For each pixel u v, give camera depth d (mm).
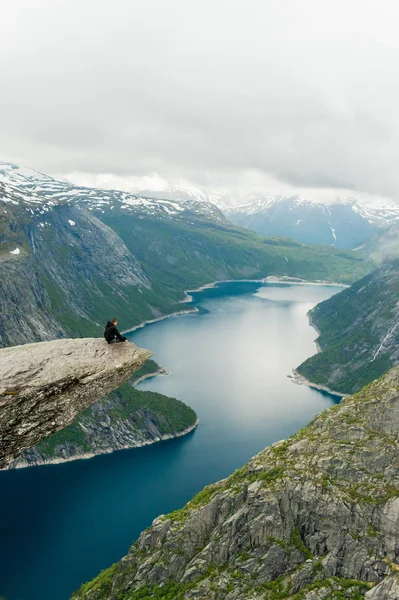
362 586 69750
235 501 86000
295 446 91938
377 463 81750
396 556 71250
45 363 24969
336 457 85000
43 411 23828
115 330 28000
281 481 84000
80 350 26703
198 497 94688
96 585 90125
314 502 79188
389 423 87375
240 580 74938
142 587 82250
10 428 22922
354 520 75750
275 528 78562
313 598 69062
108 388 26062
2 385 23391
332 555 74188
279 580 73750
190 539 85188
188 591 76062
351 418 92125
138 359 27328
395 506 74500
